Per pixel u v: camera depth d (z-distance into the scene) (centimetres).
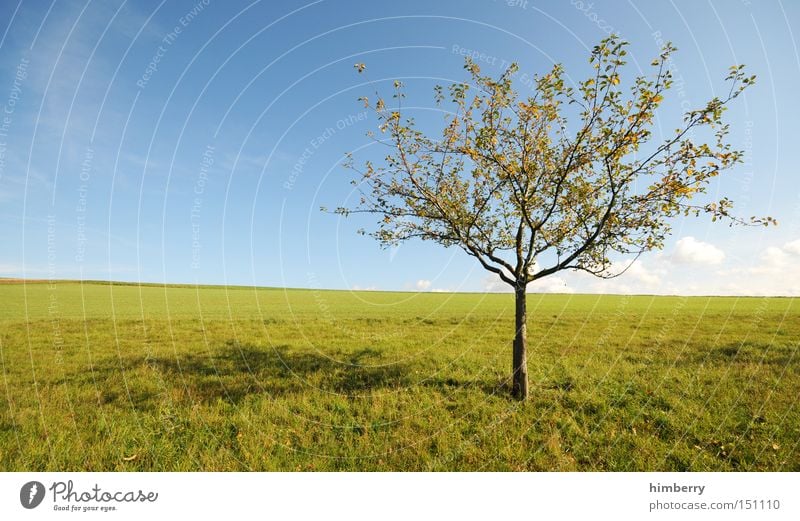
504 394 1087
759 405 984
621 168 926
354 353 1614
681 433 863
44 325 2255
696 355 1538
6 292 4550
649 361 1450
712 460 764
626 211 981
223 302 4228
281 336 2042
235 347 1708
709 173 850
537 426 902
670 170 900
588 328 2286
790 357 1438
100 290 5453
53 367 1330
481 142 957
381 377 1270
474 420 937
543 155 1023
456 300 4866
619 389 1118
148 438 819
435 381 1218
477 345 1800
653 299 4744
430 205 1117
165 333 2083
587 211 1059
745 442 816
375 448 811
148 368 1323
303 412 969
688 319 2600
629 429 893
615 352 1614
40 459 741
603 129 893
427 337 2034
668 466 756
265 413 952
